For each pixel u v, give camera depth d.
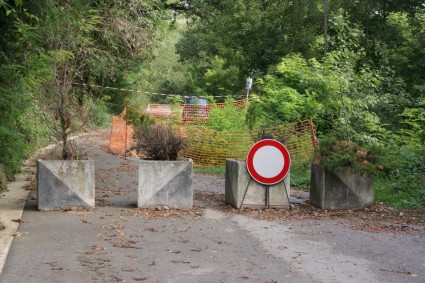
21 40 9.93
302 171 14.30
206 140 16.56
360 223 8.62
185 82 56.84
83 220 8.22
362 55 21.98
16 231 7.47
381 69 22.58
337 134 16.45
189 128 16.88
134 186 12.13
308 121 16.30
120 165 16.30
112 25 17.03
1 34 9.93
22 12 9.91
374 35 29.28
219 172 15.15
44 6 10.08
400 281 5.70
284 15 31.09
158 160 9.48
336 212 9.43
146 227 7.91
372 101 17.44
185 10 31.48
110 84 27.25
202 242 7.16
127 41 17.98
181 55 45.56
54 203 8.97
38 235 7.28
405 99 20.05
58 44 10.96
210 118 17.73
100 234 7.41
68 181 9.03
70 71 10.36
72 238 7.15
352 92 17.41
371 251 6.89
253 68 32.34
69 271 5.77
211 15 31.53
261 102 17.45
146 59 22.80
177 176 9.37
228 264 6.20
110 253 6.50
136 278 5.61
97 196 10.62
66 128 9.46
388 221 8.84
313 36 28.94
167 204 9.35
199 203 10.05
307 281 5.64
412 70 29.27
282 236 7.61
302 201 10.56
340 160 9.49
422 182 11.82
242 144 16.31
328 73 17.53
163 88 57.06
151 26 19.19
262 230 7.95
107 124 29.12
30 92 10.48
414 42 29.66
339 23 18.62
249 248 6.93
